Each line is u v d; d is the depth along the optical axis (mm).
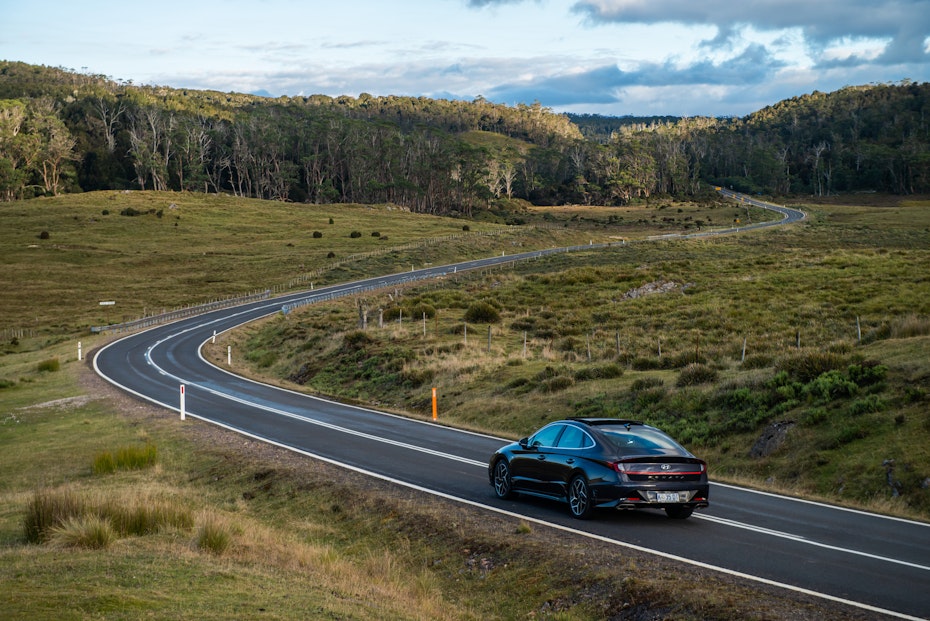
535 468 13727
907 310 38188
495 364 34781
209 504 16125
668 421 23062
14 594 7809
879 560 10312
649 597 8875
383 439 22406
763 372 24094
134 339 60094
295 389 35906
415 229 145750
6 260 106250
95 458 20516
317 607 8188
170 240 126688
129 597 7750
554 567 10273
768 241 103125
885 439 17328
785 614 8023
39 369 45438
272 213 159125
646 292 58000
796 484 17344
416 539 12562
